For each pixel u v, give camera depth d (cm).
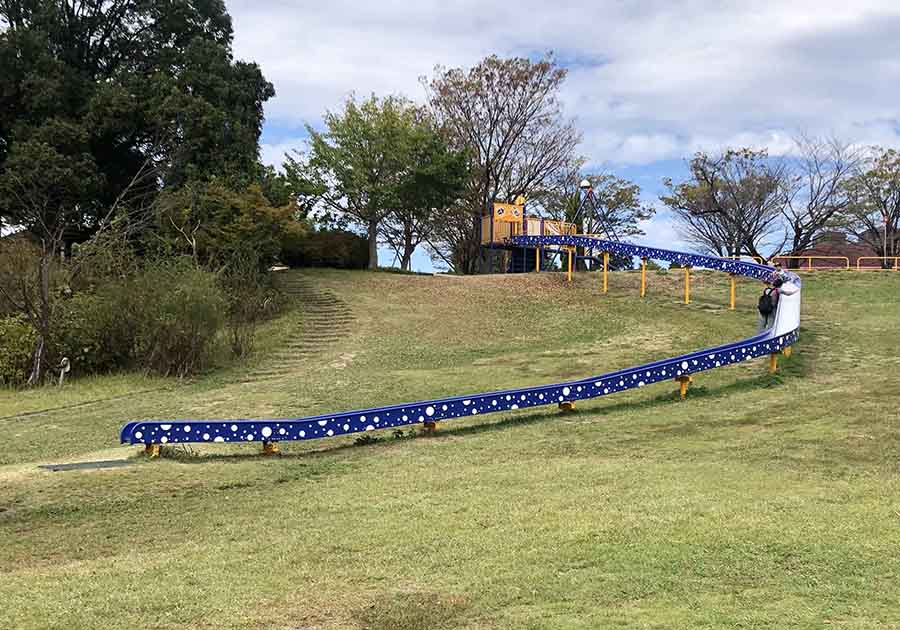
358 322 2295
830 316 2138
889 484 749
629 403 1277
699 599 494
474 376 1622
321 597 532
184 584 568
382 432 1165
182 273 1867
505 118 3931
